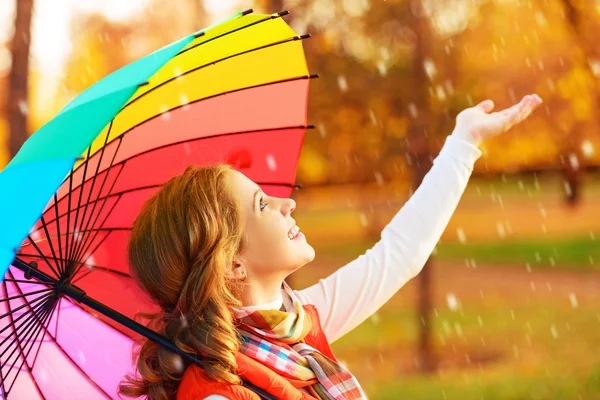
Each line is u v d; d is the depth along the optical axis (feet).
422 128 37.58
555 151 59.47
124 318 6.99
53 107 53.31
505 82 47.50
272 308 7.20
